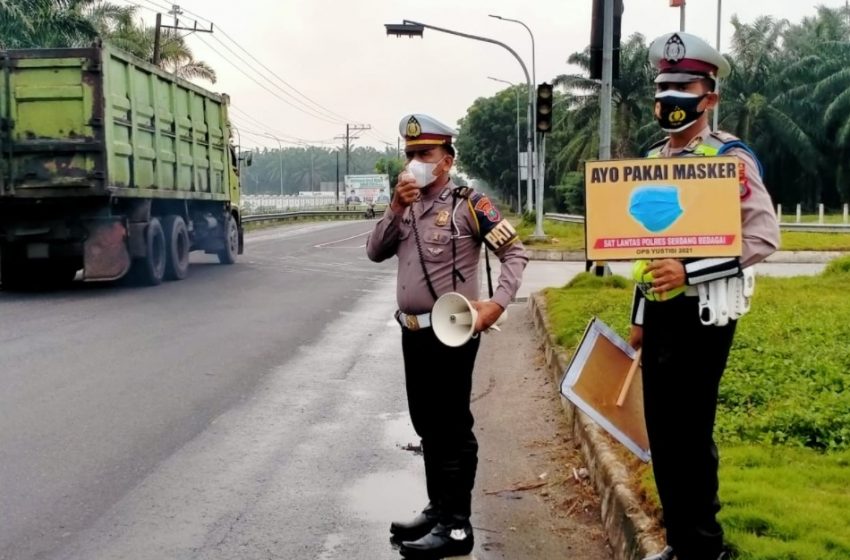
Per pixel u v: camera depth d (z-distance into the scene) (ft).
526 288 54.65
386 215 15.02
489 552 15.35
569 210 211.82
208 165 65.67
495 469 19.80
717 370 12.06
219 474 19.36
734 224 11.19
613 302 37.19
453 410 14.80
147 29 145.89
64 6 92.53
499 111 285.02
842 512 13.53
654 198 11.33
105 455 20.44
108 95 47.44
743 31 188.24
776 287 44.21
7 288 52.95
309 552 15.46
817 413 18.53
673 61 11.97
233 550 15.52
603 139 46.62
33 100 47.01
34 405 24.57
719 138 11.92
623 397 13.78
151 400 25.34
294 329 37.70
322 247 97.45
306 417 24.02
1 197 47.24
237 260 76.69
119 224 49.47
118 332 36.22
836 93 180.55
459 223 14.60
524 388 27.73
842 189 183.83
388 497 18.13
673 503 12.38
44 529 16.30
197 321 39.42
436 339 14.61
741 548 12.35
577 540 15.85
